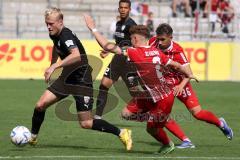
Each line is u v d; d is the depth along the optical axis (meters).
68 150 20.66
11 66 52.91
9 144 21.75
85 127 20.14
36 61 53.03
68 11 67.56
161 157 19.30
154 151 20.72
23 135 20.08
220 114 32.72
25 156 19.19
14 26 64.12
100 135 24.61
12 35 61.50
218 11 61.00
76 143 22.42
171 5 67.12
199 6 61.72
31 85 47.56
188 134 25.42
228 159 19.23
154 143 22.70
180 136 21.61
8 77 52.91
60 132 25.33
